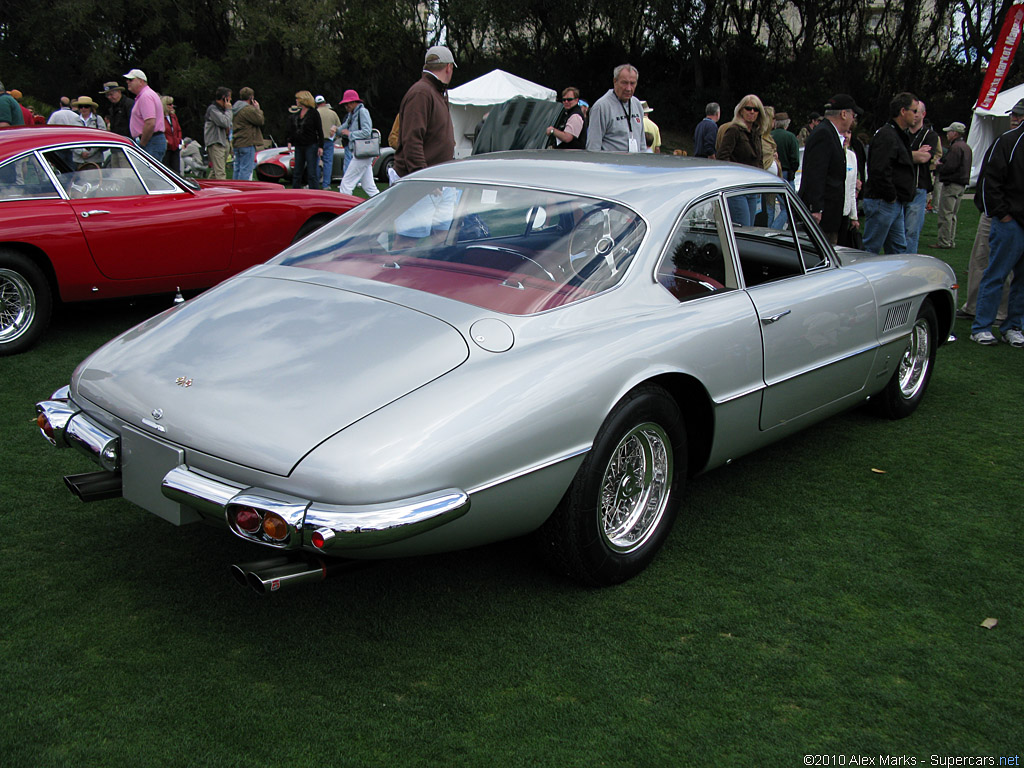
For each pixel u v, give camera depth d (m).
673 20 34.97
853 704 2.41
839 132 6.77
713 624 2.77
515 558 3.16
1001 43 18.92
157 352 2.70
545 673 2.48
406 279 2.91
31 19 34.72
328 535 2.15
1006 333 6.50
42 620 2.64
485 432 2.36
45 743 2.12
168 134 11.12
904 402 4.78
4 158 5.29
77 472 3.73
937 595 3.00
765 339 3.35
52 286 5.55
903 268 4.42
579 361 2.62
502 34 38.50
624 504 2.98
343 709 2.29
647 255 3.05
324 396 2.35
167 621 2.67
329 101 40.12
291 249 3.31
